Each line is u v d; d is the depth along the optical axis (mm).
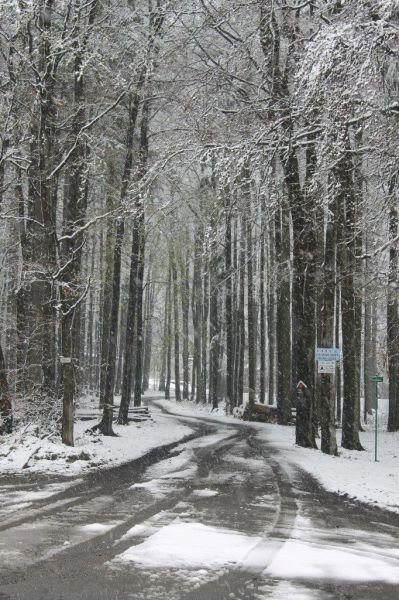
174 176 17672
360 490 11727
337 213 17734
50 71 16156
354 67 11258
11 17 16031
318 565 6141
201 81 17516
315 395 28172
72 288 16844
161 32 18922
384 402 49969
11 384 19109
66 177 22688
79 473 12930
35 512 8461
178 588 5293
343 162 14977
